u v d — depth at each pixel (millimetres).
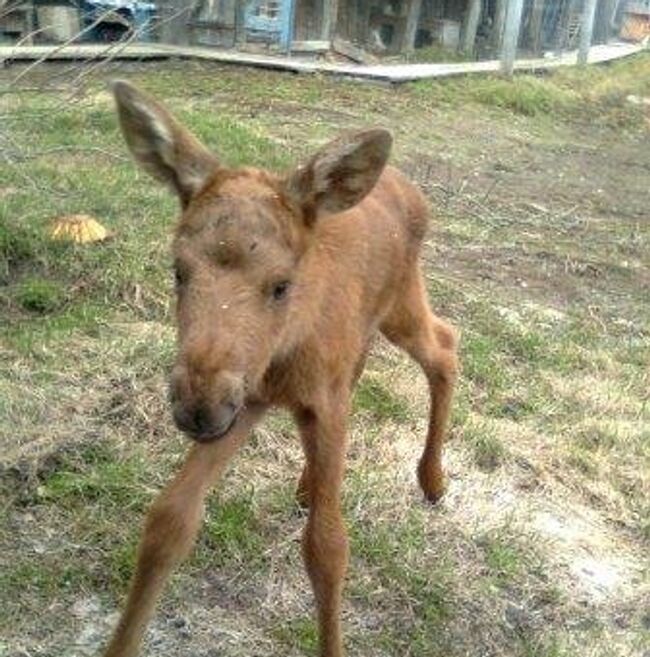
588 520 1491
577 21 6730
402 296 1369
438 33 5926
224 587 1245
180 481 1041
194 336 871
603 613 1316
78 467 1379
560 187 3406
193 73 4129
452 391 1438
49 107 2398
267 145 2887
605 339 2111
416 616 1253
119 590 1211
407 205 1370
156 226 2068
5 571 1209
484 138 3932
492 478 1532
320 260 1065
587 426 1714
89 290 1829
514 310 2160
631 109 5145
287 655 1170
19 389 1491
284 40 4883
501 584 1324
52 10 4035
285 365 1060
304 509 1371
